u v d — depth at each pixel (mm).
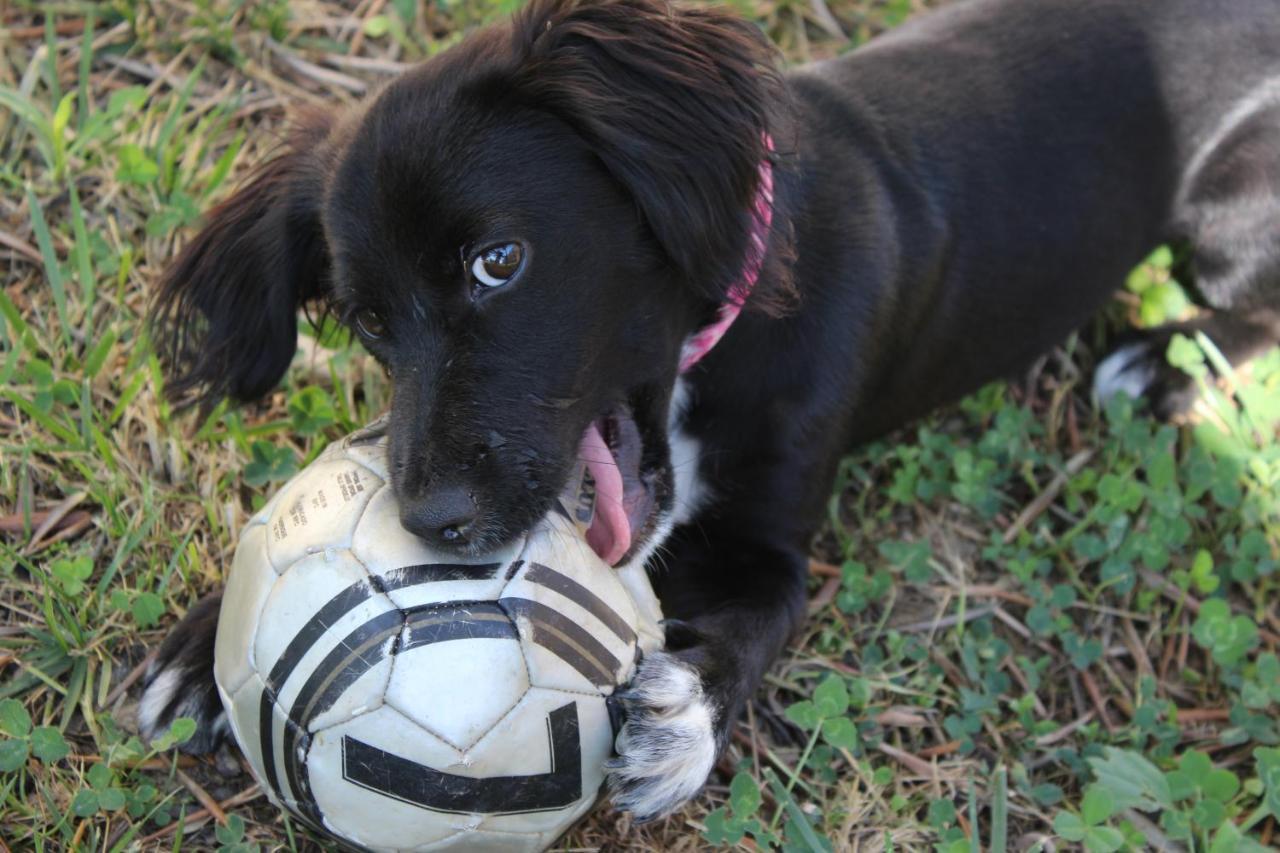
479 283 1016
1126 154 1348
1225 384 1428
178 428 1246
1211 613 1226
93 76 1454
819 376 1191
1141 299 1490
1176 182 1396
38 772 1077
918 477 1325
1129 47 1346
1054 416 1396
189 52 1485
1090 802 1102
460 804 937
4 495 1201
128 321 1298
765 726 1184
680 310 1092
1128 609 1284
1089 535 1299
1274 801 1119
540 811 958
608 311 1045
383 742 928
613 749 982
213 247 1176
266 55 1506
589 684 961
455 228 1007
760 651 1130
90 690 1116
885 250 1219
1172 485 1307
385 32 1558
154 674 1104
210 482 1221
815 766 1146
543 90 1028
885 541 1300
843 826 1122
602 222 1037
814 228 1182
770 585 1176
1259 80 1384
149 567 1176
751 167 1069
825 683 1141
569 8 1057
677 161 1045
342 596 940
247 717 960
